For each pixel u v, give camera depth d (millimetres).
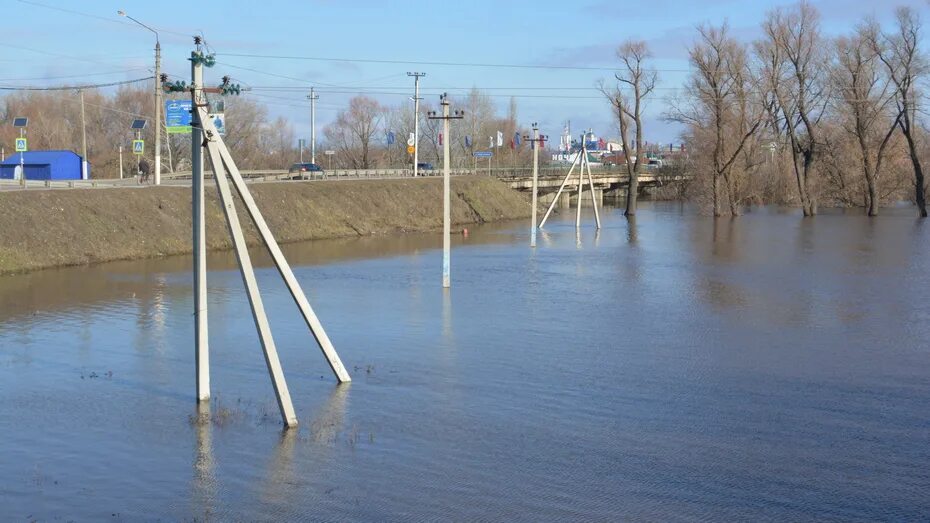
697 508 13297
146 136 118312
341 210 70938
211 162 17094
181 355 23688
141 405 18703
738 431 17062
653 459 15453
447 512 13148
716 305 32812
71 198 49031
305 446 16047
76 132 123688
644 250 56469
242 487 14133
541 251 56062
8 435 16719
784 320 29516
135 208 52219
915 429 17203
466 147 128625
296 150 145750
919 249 55406
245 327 27766
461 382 20781
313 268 45625
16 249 42469
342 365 20750
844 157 94750
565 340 25953
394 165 137000
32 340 25688
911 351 24516
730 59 84125
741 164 91625
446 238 37312
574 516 12992
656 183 130125
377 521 12844
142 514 13109
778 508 13297
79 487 14148
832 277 41562
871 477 14586
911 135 85438
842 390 20219
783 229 73500
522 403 19000
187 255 50594
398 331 27328
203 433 16781
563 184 76812
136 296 34438
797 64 86188
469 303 33281
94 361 22969
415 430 17031
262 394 19641
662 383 20812
